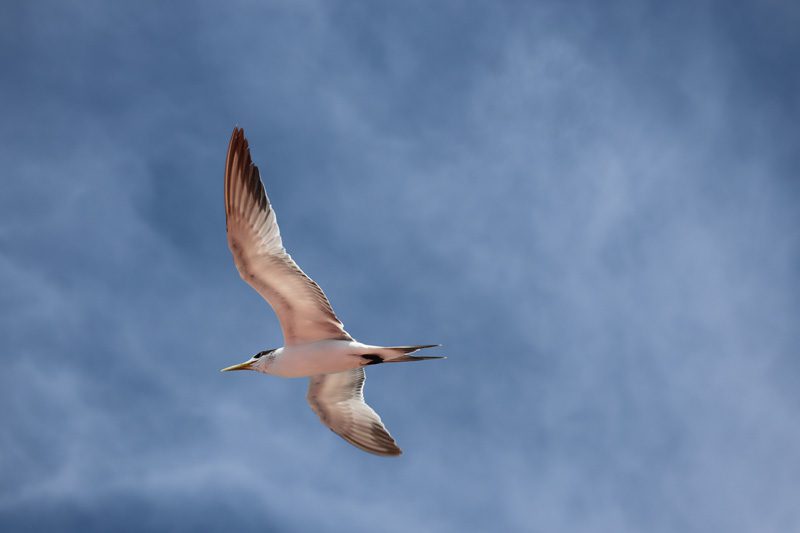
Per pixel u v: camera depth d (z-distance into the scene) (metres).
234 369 18.05
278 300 16.81
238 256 16.38
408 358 17.09
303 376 17.56
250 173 16.16
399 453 18.98
